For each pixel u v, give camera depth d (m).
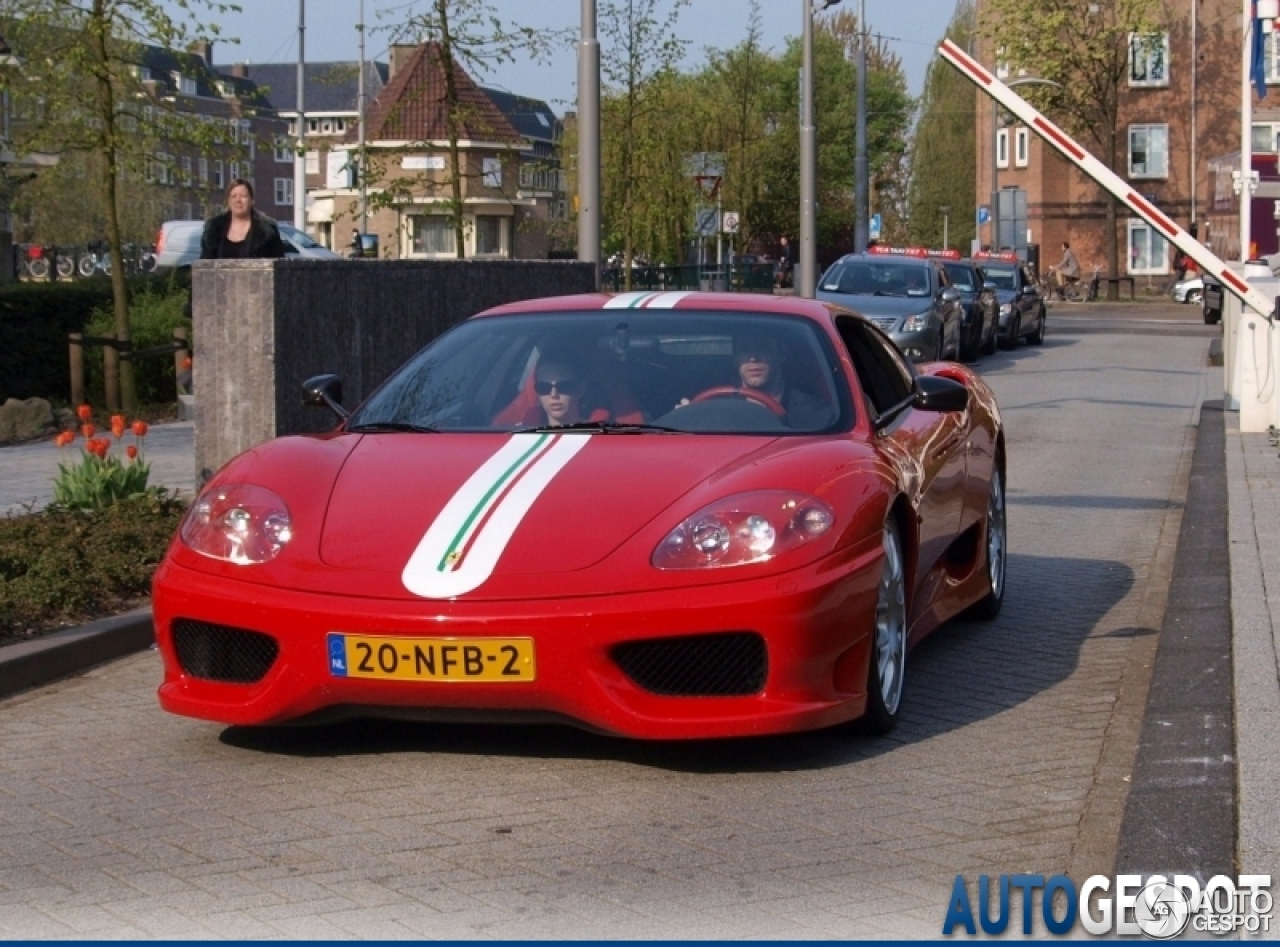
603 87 29.22
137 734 5.79
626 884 4.26
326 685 4.99
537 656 4.86
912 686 6.48
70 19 15.46
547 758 5.38
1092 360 29.11
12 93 15.68
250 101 16.81
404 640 4.89
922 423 6.74
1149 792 4.85
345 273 10.39
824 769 5.29
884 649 5.65
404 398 6.25
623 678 4.93
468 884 4.27
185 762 5.42
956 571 7.28
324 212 54.59
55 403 17.52
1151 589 8.67
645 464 5.41
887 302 24.39
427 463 5.54
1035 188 68.19
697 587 4.92
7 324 17.38
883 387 6.73
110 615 7.39
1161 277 67.38
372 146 20.91
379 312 10.91
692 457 5.49
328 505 5.35
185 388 16.69
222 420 9.59
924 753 5.49
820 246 83.12
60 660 6.71
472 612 4.88
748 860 4.44
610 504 5.18
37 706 6.23
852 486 5.38
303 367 9.84
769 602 4.93
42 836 4.69
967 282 28.98
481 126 20.80
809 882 4.27
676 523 5.08
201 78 16.41
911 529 5.88
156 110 16.20
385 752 5.46
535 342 6.39
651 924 3.98
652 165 29.95
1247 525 9.86
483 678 4.88
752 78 45.50
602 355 6.25
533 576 4.94
